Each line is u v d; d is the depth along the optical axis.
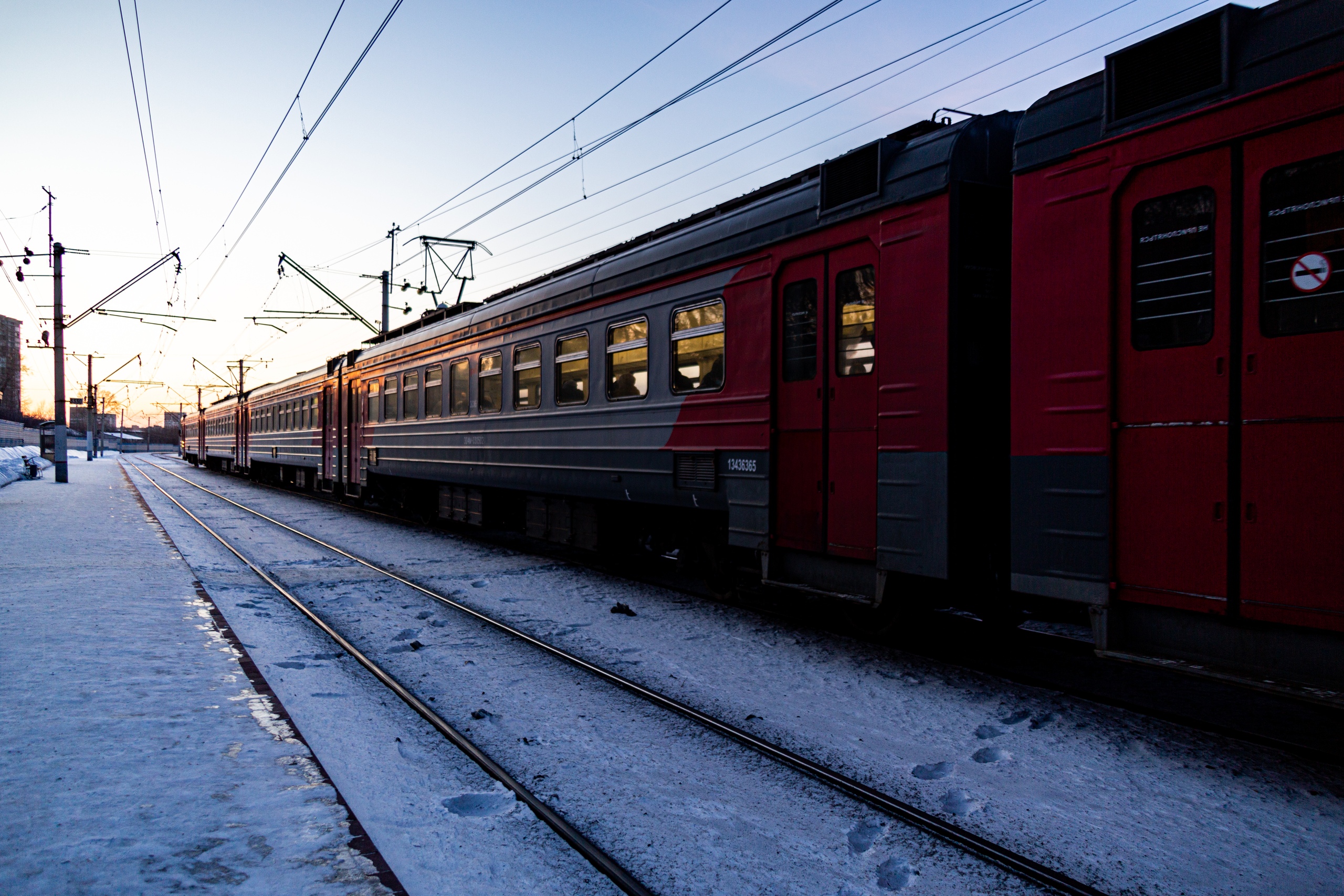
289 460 22.66
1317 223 3.32
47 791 3.05
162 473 38.72
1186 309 3.75
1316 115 3.32
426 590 7.94
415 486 14.38
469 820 3.19
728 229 6.64
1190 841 3.06
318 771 3.36
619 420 7.97
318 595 7.82
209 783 3.18
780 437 6.11
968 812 3.31
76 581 7.84
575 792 3.49
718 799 3.43
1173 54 3.83
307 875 2.51
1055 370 4.28
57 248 25.83
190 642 5.48
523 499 10.59
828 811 3.31
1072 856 2.96
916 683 4.95
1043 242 4.38
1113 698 4.64
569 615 6.91
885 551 5.19
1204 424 3.66
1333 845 3.02
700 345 6.93
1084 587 4.10
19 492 21.94
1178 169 3.79
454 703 4.66
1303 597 3.31
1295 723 4.32
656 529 8.21
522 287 10.56
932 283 4.93
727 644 5.94
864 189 5.42
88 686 4.38
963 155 4.90
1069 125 4.26
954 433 4.77
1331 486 3.24
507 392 10.20
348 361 17.23
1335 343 3.25
